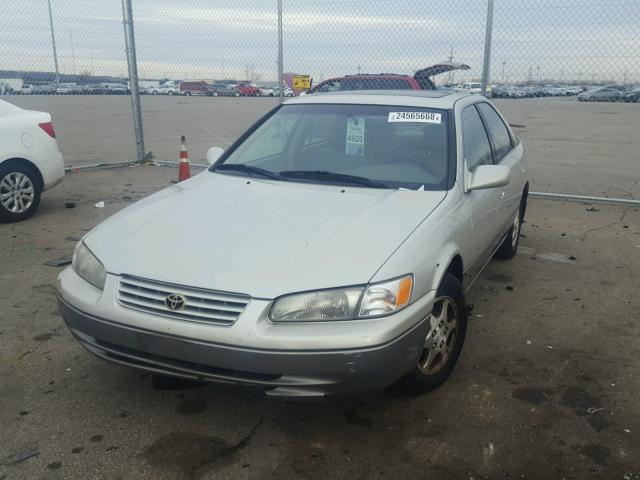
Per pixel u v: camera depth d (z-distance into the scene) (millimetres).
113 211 7828
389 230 3113
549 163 13203
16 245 6250
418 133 4070
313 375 2646
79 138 16906
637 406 3318
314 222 3203
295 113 4523
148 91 49562
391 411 3254
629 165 12875
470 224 3744
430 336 3277
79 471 2744
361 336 2641
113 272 2965
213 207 3477
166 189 4055
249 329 2635
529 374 3674
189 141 16406
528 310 4684
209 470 2766
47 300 4738
